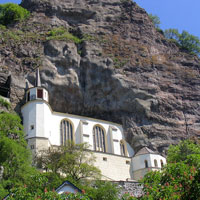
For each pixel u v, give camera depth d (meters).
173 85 73.62
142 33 82.81
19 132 46.78
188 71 77.94
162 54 80.12
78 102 65.44
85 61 68.50
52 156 48.50
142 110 67.00
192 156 25.58
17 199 21.09
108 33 79.50
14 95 60.31
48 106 60.88
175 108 70.38
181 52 85.31
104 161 59.81
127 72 70.75
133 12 86.94
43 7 82.38
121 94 67.50
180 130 67.88
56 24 79.25
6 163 39.19
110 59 70.44
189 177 22.83
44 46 69.25
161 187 22.12
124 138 66.19
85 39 74.44
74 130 62.50
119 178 59.81
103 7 86.25
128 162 62.78
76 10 83.56
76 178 46.00
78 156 49.62
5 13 78.50
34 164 48.50
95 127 65.00
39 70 64.31
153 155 62.31
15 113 58.22
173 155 55.75
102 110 66.94
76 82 65.38
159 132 66.31
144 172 60.84
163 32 95.31
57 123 61.41
